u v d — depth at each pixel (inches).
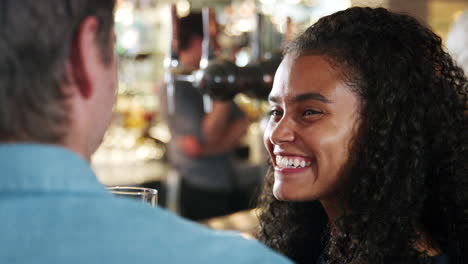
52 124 19.5
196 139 107.3
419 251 36.8
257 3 124.1
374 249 36.8
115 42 22.5
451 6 110.6
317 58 36.9
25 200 18.1
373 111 36.4
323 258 42.4
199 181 110.7
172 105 63.1
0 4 18.5
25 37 18.6
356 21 38.0
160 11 157.8
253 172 118.8
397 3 97.0
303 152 36.7
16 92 18.8
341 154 36.5
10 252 17.3
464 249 38.9
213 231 19.9
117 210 18.6
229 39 122.4
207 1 160.4
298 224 46.6
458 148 38.7
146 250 17.9
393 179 36.7
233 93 54.5
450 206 38.9
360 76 36.4
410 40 38.0
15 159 18.4
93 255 17.5
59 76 19.4
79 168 19.2
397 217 36.8
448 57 39.8
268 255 19.1
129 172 139.6
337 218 39.0
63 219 17.9
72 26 19.6
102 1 20.6
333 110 36.3
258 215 48.5
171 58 59.9
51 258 17.3
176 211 113.0
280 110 38.8
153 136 157.2
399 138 36.7
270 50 60.9
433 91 37.9
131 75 155.0
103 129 22.1
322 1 128.3
